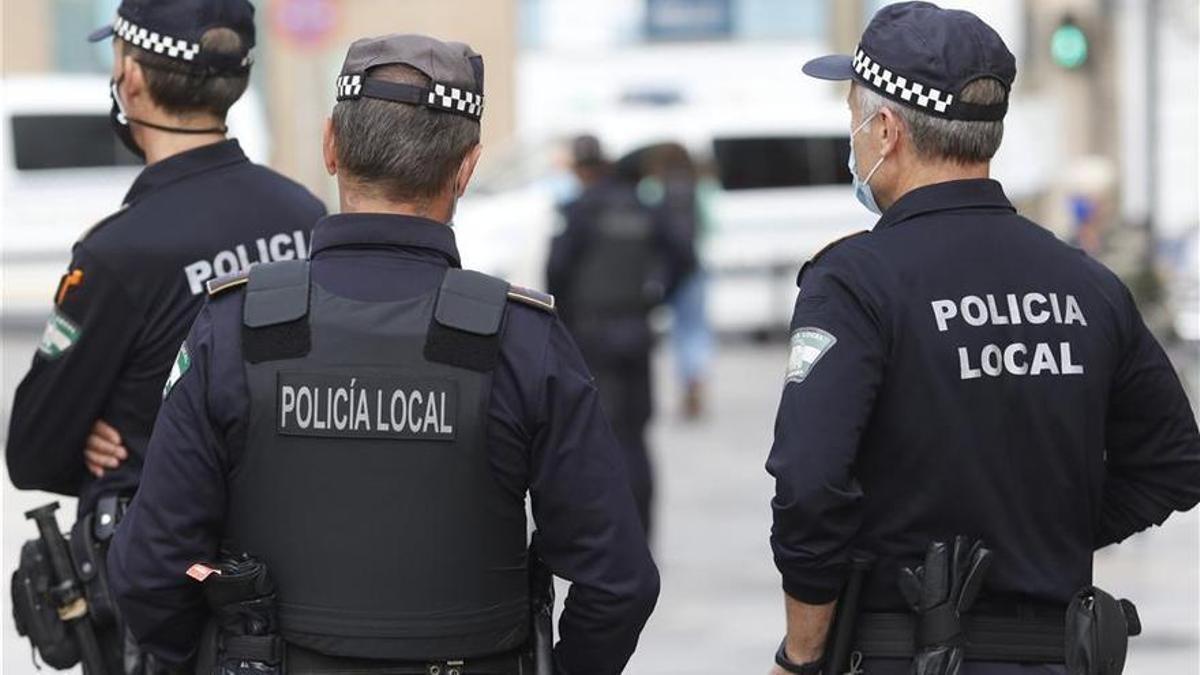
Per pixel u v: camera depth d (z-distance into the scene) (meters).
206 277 9.84
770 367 42.53
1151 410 9.01
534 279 41.03
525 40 66.62
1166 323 27.05
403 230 8.16
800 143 44.94
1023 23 41.75
